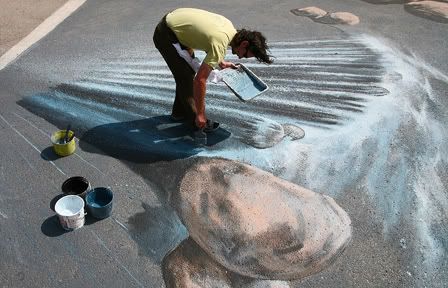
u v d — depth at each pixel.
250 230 3.17
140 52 5.31
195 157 3.80
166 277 2.90
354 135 4.12
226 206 3.33
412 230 3.28
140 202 3.39
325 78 4.92
